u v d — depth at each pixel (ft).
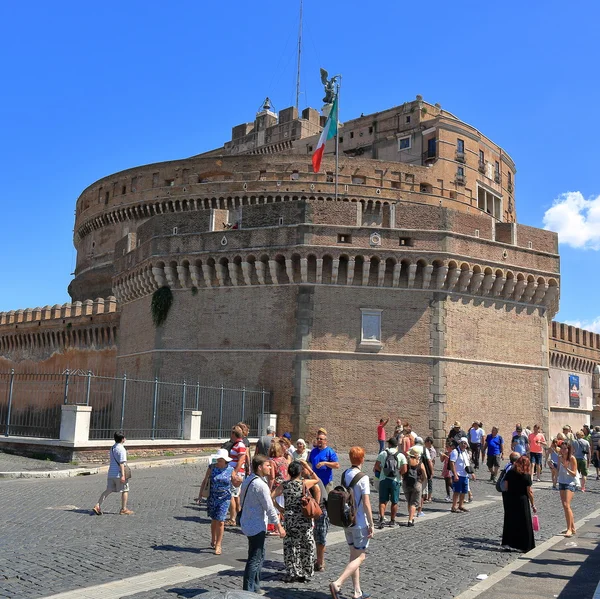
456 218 117.91
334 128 147.95
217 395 116.06
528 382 123.03
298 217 115.44
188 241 123.65
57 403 98.32
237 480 46.68
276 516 31.71
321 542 37.78
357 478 33.32
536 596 32.73
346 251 113.39
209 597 21.29
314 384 111.24
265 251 115.96
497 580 35.76
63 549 39.24
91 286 236.63
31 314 207.62
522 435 93.45
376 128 250.16
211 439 102.42
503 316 122.31
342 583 33.63
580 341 194.18
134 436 123.75
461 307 117.29
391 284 114.93
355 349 112.57
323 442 46.80
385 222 116.98
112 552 39.17
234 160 212.23
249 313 117.80
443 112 248.32
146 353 128.88
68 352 190.80
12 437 87.97
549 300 128.26
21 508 52.39
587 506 69.62
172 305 125.18
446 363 113.19
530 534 44.04
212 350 119.44
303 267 113.39
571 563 40.55
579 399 191.21
